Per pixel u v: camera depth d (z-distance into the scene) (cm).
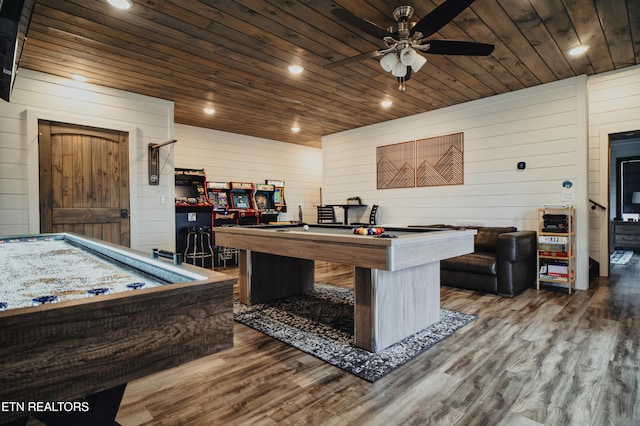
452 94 484
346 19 230
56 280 126
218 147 695
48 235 303
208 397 188
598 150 468
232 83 435
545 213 429
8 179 377
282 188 780
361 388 196
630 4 272
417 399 184
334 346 253
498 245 393
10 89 185
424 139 570
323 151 741
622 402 179
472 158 515
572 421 163
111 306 77
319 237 257
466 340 263
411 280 274
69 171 419
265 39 324
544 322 302
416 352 242
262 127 668
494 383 200
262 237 315
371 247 222
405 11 258
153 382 204
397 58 277
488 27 305
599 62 384
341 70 396
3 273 140
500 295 394
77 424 101
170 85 440
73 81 418
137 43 328
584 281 420
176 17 284
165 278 122
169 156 503
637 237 769
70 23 290
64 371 71
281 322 306
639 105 432
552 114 441
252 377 209
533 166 458
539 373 211
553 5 273
